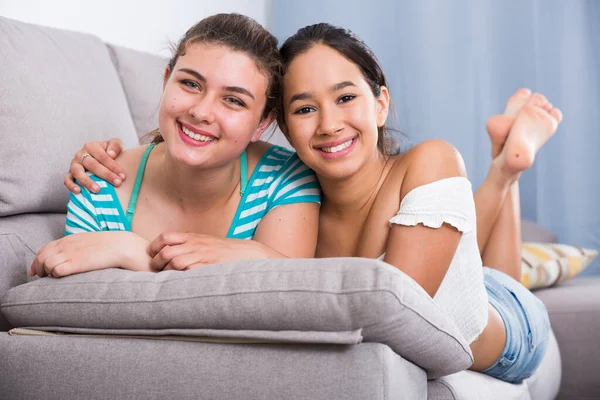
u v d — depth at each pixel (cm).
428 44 321
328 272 94
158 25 268
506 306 151
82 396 103
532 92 308
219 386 95
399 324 92
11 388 107
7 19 157
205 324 98
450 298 129
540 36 306
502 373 145
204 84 122
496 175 199
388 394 89
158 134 154
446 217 122
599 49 301
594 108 300
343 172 128
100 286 106
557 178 303
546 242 259
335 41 128
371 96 130
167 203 136
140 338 103
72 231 133
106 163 137
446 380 114
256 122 128
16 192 145
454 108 318
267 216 135
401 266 122
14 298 112
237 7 315
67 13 227
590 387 189
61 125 155
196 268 104
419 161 130
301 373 92
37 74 154
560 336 192
